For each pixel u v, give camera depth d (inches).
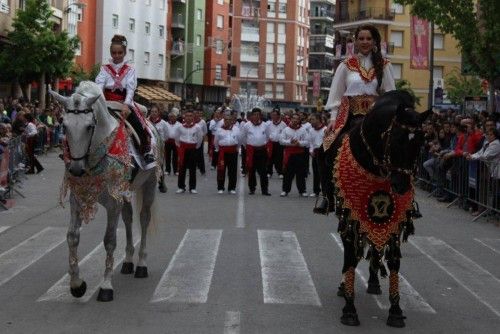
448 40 2363.4
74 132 283.9
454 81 1999.3
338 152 285.1
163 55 2842.0
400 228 276.5
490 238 504.7
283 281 350.3
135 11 2645.2
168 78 2947.8
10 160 655.8
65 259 398.6
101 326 272.1
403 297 329.4
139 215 363.6
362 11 2519.7
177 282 344.8
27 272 364.5
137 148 337.1
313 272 374.3
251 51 3777.1
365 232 274.4
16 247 433.1
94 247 434.3
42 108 1326.3
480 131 661.3
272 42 3806.6
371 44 298.4
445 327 283.7
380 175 271.0
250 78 3779.5
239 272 369.4
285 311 297.6
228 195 749.9
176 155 973.8
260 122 759.1
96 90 294.7
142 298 314.2
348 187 275.9
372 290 331.3
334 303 313.7
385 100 263.6
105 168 301.0
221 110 1105.4
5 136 681.0
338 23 2615.7
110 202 307.6
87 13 2437.3
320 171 315.3
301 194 755.4
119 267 379.2
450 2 930.1
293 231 508.7
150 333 264.2
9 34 1358.3
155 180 363.3
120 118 321.4
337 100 302.2
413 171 248.7
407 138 245.8
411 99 261.9
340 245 454.6
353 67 298.0
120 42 343.9
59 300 309.1
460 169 670.5
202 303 306.7
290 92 3841.0
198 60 3112.7
